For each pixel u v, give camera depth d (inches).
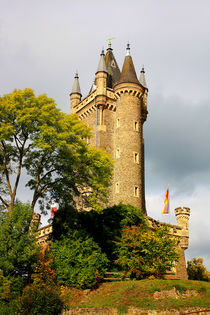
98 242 1111.6
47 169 1077.8
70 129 1101.1
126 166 1549.0
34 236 893.8
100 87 1697.8
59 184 1075.3
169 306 752.3
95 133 1694.1
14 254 848.3
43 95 1063.6
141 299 800.3
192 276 1738.4
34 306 736.3
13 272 876.6
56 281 951.0
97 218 1144.8
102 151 1152.8
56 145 1007.0
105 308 785.6
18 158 1076.5
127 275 953.5
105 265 992.9
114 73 1923.0
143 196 1652.3
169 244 986.1
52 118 1018.7
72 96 1962.4
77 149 1066.1
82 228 1073.5
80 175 1141.7
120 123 1631.4
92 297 881.5
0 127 983.6
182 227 1446.9
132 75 1694.1
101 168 1127.6
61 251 971.9
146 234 992.9
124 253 983.0
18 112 991.0
